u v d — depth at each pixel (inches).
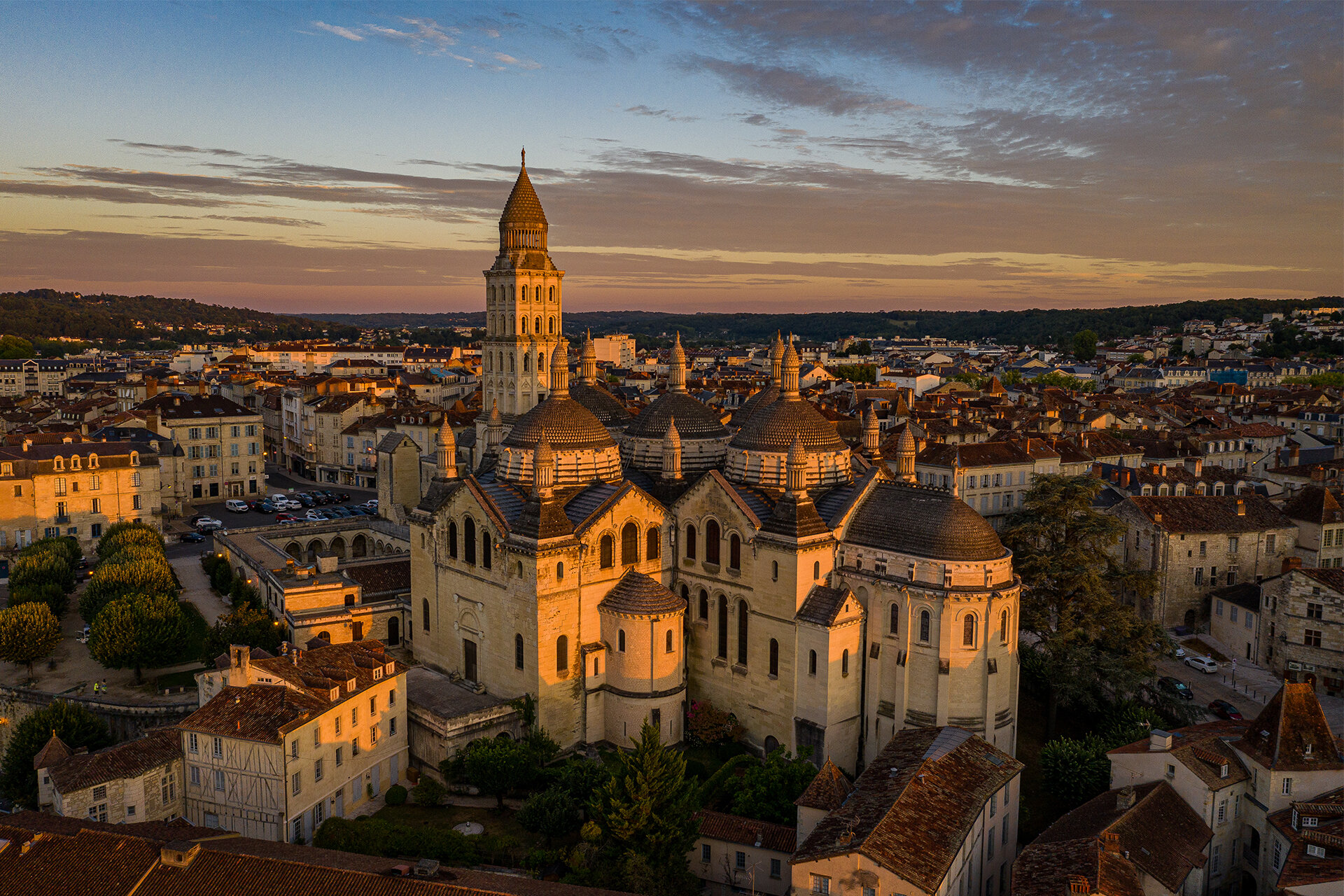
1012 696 3698.3
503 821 3356.3
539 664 3661.4
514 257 6141.7
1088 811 3038.9
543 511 3661.4
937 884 2406.5
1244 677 4810.5
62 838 2554.1
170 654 4365.2
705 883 3115.2
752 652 3860.7
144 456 6840.6
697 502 4023.1
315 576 4817.9
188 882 2413.9
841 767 3705.7
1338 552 5565.9
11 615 4328.3
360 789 3415.4
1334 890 2474.2
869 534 3767.2
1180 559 5408.5
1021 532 4456.2
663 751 3034.0
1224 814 3002.0
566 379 4170.8
